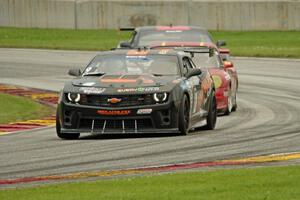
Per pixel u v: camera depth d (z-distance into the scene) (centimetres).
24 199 2630
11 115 5838
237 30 15262
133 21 15475
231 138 4366
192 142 4200
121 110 4356
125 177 3148
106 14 15562
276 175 2977
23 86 7962
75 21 15688
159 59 4756
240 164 3431
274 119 5384
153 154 3800
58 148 4094
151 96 4381
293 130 4712
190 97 4578
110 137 4525
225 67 6025
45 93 7344
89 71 4712
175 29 7106
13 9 15988
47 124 5338
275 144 4094
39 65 10075
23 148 4122
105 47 12294
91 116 4381
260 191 2675
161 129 4384
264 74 8931
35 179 3164
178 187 2767
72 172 3341
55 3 15800
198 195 2617
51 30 15450
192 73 4669
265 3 15162
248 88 7712
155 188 2756
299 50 11569
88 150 3988
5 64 10181
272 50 11625
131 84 4434
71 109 4412
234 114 5797
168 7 15350
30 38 14012
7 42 13175
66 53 11506
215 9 15238
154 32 7112
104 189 2772
